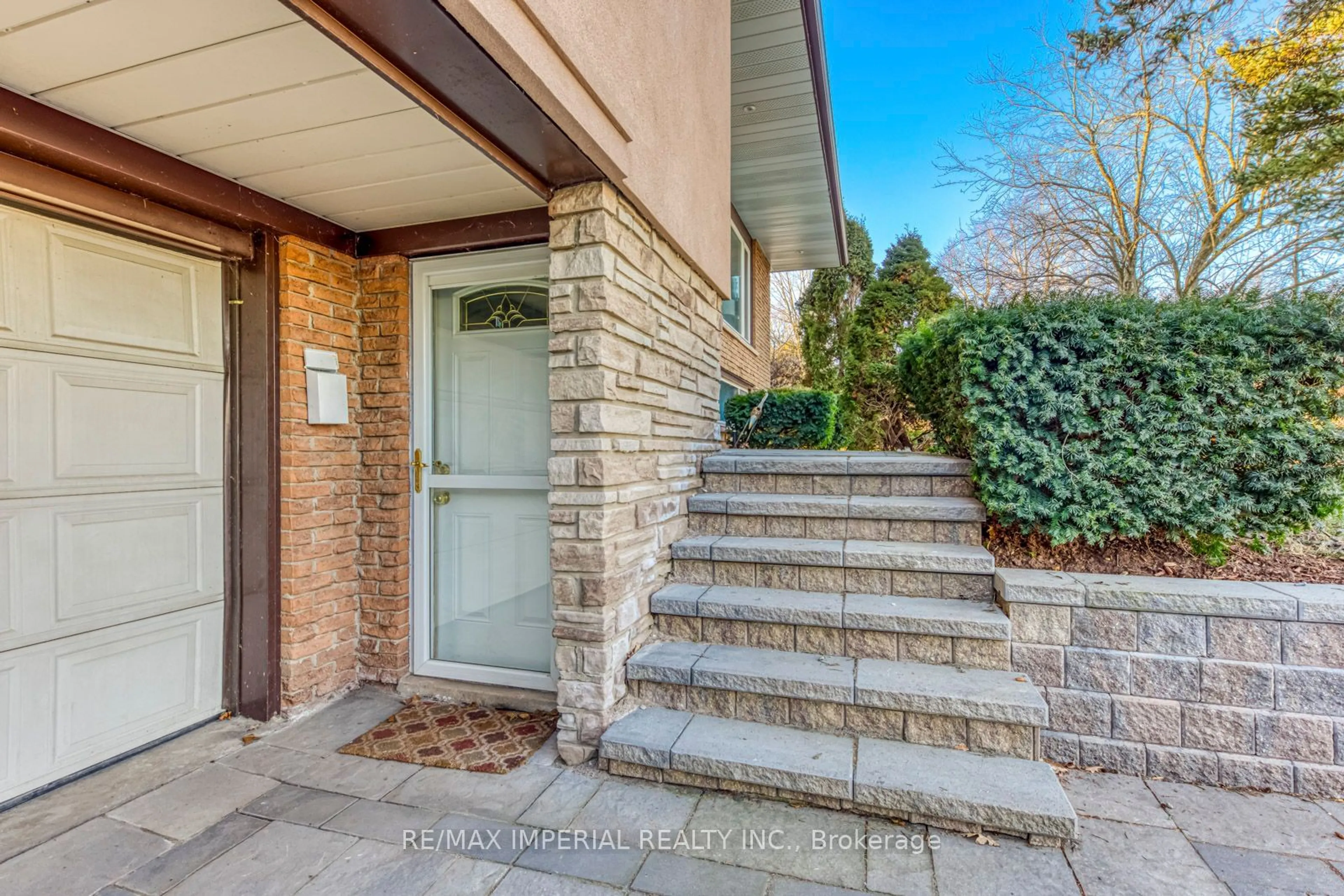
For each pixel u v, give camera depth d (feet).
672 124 10.37
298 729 9.09
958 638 8.41
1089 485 9.07
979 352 9.70
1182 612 7.88
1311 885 5.85
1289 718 7.57
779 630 9.11
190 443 8.95
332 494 10.15
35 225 7.22
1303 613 7.55
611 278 8.18
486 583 10.48
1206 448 8.78
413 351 10.58
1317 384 8.45
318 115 6.66
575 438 8.11
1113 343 9.04
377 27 5.05
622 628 8.57
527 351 10.27
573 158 7.44
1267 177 23.17
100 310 7.85
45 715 7.39
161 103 6.36
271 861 6.23
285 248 9.36
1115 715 8.09
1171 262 27.17
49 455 7.38
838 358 49.60
